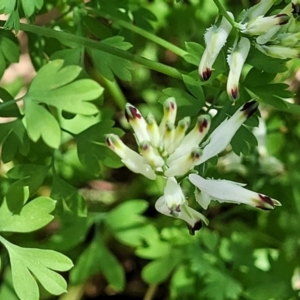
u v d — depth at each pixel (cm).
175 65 20
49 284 14
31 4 14
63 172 19
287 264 17
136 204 18
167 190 13
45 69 14
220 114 15
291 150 18
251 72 15
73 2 16
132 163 13
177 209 13
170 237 18
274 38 13
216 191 13
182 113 15
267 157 19
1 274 18
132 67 15
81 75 16
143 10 17
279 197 19
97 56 15
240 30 13
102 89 14
